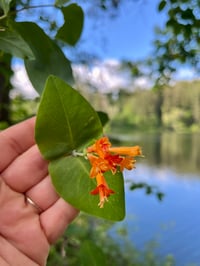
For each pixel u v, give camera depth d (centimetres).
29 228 14
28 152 14
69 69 13
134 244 69
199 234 82
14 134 14
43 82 12
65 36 14
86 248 15
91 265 15
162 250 72
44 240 14
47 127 12
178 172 152
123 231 64
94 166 11
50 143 12
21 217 14
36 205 14
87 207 12
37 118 11
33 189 14
